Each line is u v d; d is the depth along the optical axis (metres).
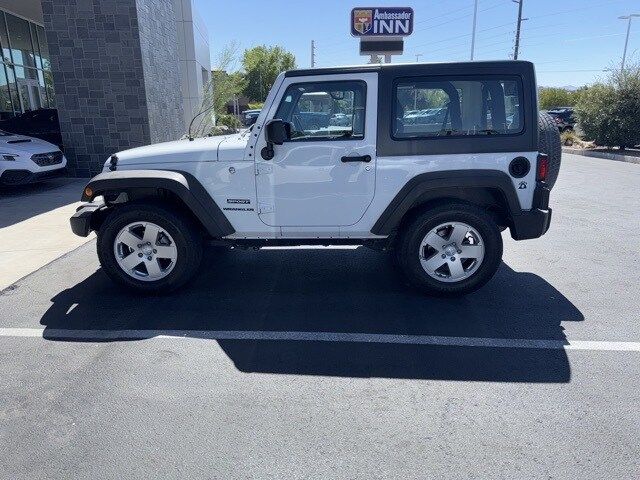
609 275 5.10
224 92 21.25
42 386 3.12
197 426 2.73
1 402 2.95
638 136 17.03
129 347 3.63
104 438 2.63
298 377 3.22
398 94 4.16
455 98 4.18
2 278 5.05
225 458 2.48
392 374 3.25
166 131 13.50
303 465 2.43
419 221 4.25
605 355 3.47
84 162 11.95
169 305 4.38
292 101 4.20
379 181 4.25
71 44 11.27
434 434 2.65
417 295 4.58
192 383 3.15
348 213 4.34
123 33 11.26
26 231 6.93
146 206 4.33
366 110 4.16
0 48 16.81
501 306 4.32
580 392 3.02
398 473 2.37
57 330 3.90
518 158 4.17
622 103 16.97
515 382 3.14
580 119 18.75
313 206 4.34
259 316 4.15
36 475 2.37
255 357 3.48
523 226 4.26
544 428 2.69
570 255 5.80
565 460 2.45
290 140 4.23
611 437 2.61
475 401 2.94
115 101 11.65
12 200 9.17
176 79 14.94
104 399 2.98
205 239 4.76
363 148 4.19
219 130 14.79
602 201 9.09
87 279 5.04
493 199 4.47
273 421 2.77
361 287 4.79
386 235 4.40
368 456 2.49
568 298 4.50
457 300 4.46
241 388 3.10
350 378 3.21
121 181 4.26
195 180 4.33
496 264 4.34
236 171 4.30
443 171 4.19
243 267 5.41
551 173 4.69
